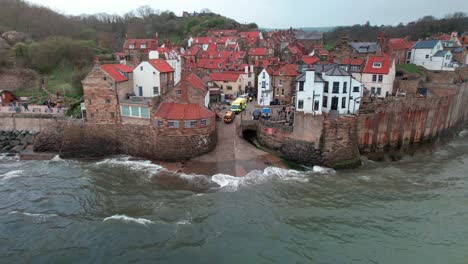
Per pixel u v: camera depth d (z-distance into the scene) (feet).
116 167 154.40
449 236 101.65
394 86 230.68
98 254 91.76
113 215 111.14
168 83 202.39
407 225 107.76
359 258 91.20
